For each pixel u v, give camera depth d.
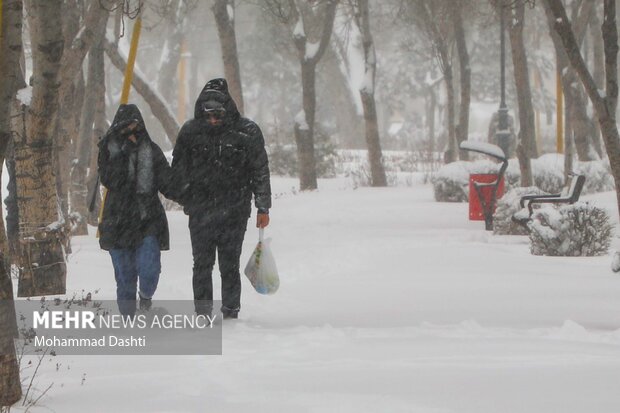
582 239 49.47
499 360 20.69
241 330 26.95
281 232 63.62
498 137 113.56
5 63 18.36
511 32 79.06
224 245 29.70
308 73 107.50
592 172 92.81
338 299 35.00
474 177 71.56
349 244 55.12
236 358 21.89
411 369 19.56
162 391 18.06
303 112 108.56
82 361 22.20
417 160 155.12
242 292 36.91
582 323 29.17
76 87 66.31
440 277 40.50
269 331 26.70
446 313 31.14
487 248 51.91
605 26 40.75
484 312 31.27
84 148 69.75
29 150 34.03
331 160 134.38
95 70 69.38
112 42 84.75
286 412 16.17
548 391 17.27
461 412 15.84
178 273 42.34
